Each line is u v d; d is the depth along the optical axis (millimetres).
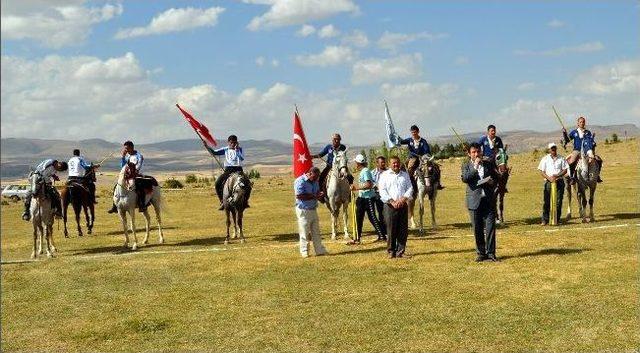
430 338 9719
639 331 9539
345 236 19359
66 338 10641
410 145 20859
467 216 25359
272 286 13469
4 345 10367
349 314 11133
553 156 20797
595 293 11547
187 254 18281
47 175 19500
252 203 39969
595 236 17625
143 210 21016
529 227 20469
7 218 37688
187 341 10180
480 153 14688
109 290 13969
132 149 21375
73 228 28484
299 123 18516
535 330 9820
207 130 20609
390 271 14328
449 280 13148
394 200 15742
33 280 15500
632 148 64750
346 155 19203
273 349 9594
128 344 10188
